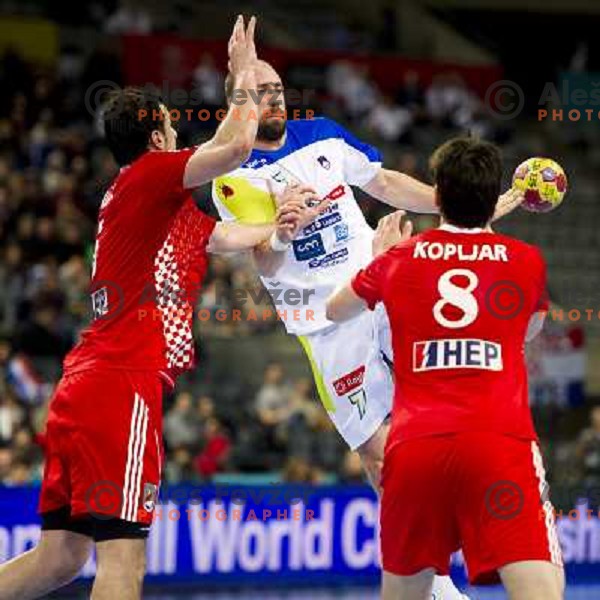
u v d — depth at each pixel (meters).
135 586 18.33
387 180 23.47
